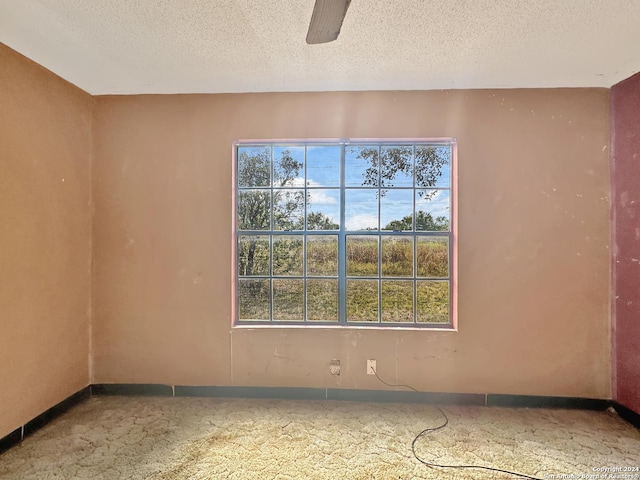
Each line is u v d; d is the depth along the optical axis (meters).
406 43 1.85
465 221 2.40
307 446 1.92
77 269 2.39
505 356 2.37
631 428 2.09
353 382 2.45
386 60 2.03
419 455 1.84
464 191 2.40
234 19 1.65
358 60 2.03
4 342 1.86
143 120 2.53
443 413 2.27
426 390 2.41
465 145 2.40
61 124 2.25
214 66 2.12
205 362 2.51
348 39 1.81
